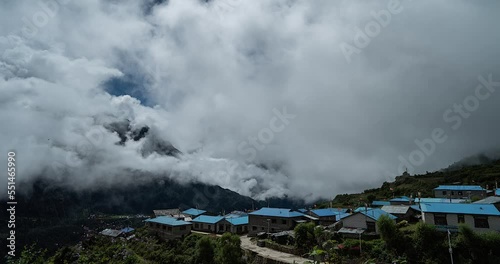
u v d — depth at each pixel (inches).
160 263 2123.5
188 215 3617.1
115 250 2422.5
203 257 1967.3
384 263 1412.4
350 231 1802.4
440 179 3750.0
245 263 1813.5
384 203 2792.8
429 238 1464.1
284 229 2322.8
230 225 2655.0
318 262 450.6
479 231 1520.7
